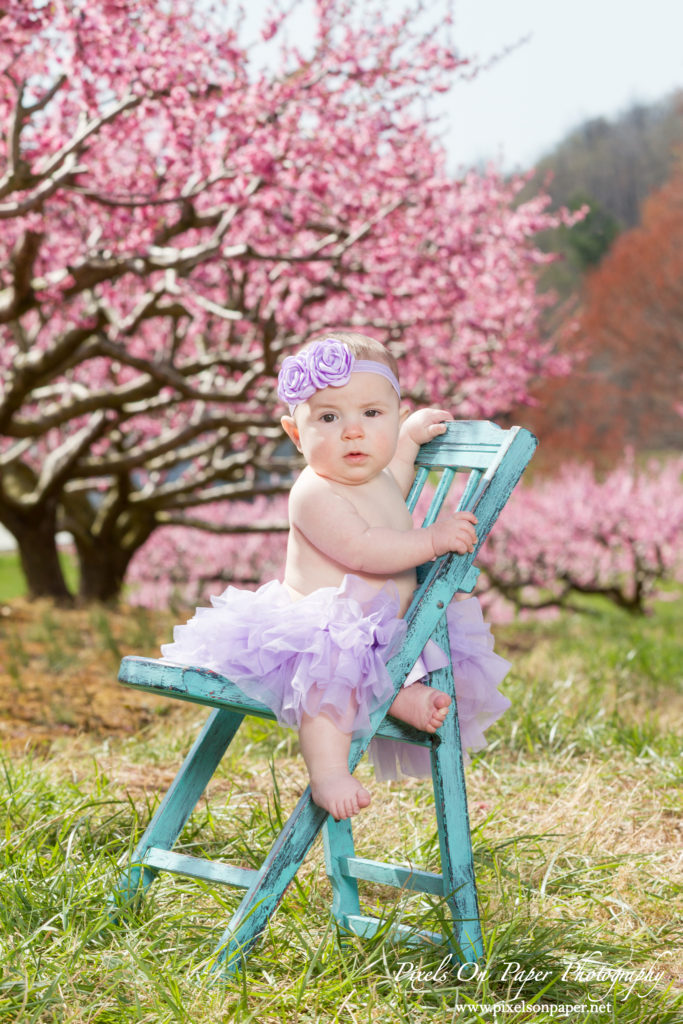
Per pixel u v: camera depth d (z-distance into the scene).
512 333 11.13
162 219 7.68
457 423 2.67
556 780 3.96
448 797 2.36
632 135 46.78
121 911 2.43
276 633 2.23
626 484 16.20
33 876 2.68
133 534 13.38
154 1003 2.03
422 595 2.33
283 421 2.60
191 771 2.63
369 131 7.75
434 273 9.14
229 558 18.00
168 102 6.33
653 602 18.58
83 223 8.55
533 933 2.49
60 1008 2.04
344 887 2.55
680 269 26.95
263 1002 2.09
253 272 9.69
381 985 2.19
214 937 2.36
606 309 27.80
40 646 7.74
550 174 11.12
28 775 3.55
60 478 11.41
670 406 27.58
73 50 5.93
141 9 6.14
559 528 15.72
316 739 2.21
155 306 8.80
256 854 2.95
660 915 2.78
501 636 11.72
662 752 4.42
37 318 12.23
